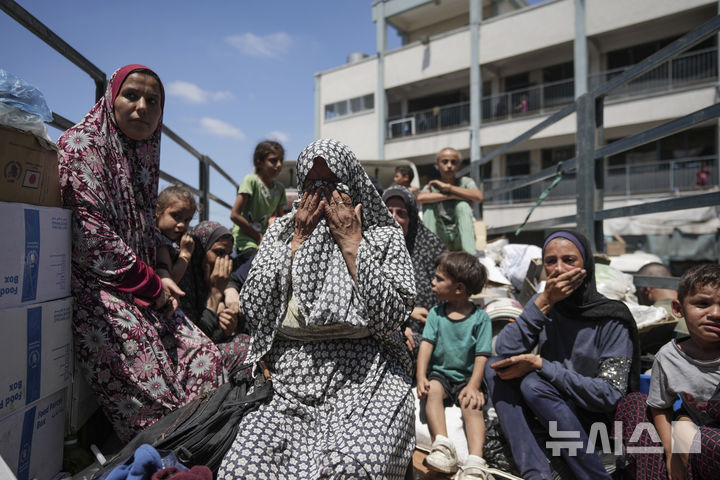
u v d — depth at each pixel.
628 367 2.15
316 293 2.05
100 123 2.26
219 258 2.92
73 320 2.08
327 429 1.88
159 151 2.57
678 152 17.02
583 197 4.25
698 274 1.84
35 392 1.80
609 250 7.24
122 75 2.28
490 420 2.46
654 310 2.91
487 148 21.84
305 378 2.02
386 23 25.59
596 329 2.28
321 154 2.06
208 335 2.81
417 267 3.39
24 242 1.75
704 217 13.21
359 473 1.62
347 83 26.73
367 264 1.98
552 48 19.62
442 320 2.73
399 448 1.84
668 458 1.86
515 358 2.18
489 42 21.03
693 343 1.90
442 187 4.85
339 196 2.08
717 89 15.29
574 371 2.26
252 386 2.10
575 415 2.13
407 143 24.05
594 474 2.04
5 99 1.68
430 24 26.72
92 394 2.28
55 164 2.00
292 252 2.13
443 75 22.89
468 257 2.71
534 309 2.32
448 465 2.21
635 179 17.16
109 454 2.21
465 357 2.66
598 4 17.95
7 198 1.68
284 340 2.17
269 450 1.73
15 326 1.69
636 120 17.30
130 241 2.36
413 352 2.96
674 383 1.86
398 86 24.66
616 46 18.53
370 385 1.97
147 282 2.19
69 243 2.07
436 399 2.50
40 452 1.86
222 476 1.64
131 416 2.10
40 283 1.85
